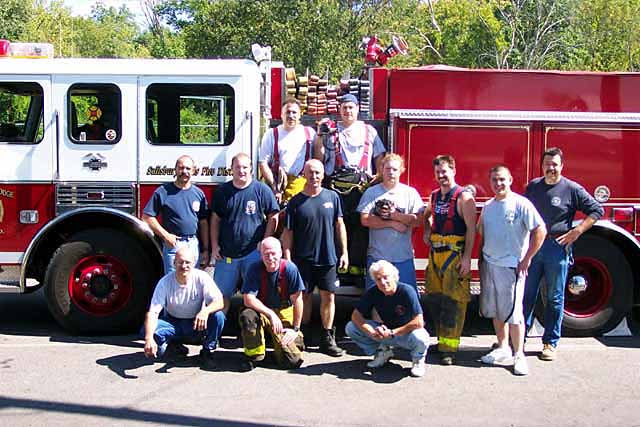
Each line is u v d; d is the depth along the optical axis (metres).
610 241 7.10
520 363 5.86
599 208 6.14
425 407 5.05
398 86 6.96
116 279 6.83
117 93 6.76
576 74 6.97
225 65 6.79
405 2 32.75
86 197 6.77
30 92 6.77
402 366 6.07
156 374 5.75
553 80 6.98
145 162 6.78
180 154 6.78
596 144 6.97
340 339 7.00
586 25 33.94
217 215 6.41
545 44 33.28
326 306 6.37
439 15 36.72
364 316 5.87
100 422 4.69
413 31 34.59
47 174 6.77
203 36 29.89
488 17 33.91
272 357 6.19
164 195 6.38
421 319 5.70
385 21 30.81
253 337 5.80
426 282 6.39
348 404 5.10
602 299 7.14
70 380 5.55
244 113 6.77
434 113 6.87
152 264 6.87
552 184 6.23
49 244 7.08
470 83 6.96
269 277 5.89
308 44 28.39
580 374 5.88
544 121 6.92
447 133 6.89
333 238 6.30
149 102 6.78
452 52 34.88
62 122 6.75
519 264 5.96
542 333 7.14
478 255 6.95
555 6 33.25
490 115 6.89
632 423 4.79
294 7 28.66
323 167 6.56
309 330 7.25
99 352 6.34
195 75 6.73
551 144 6.95
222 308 5.95
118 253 6.75
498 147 6.93
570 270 7.13
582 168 6.98
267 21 28.73
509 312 5.95
